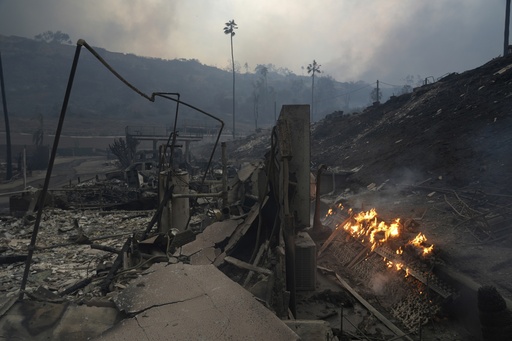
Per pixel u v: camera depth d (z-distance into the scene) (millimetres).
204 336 2742
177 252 6320
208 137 68812
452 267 6520
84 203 16016
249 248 6621
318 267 7434
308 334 3732
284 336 2785
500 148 13289
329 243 8641
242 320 2957
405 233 8008
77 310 3143
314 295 6266
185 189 8570
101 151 57688
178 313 3039
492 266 6379
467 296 5695
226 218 8547
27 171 36062
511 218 8320
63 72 155750
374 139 24000
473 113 17500
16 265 7734
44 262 7875
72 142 60125
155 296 3305
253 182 10320
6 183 30656
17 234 10547
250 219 6715
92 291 5566
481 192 10789
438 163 14977
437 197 11875
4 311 3020
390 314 6000
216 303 3195
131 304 3180
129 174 22438
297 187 5547
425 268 6582
